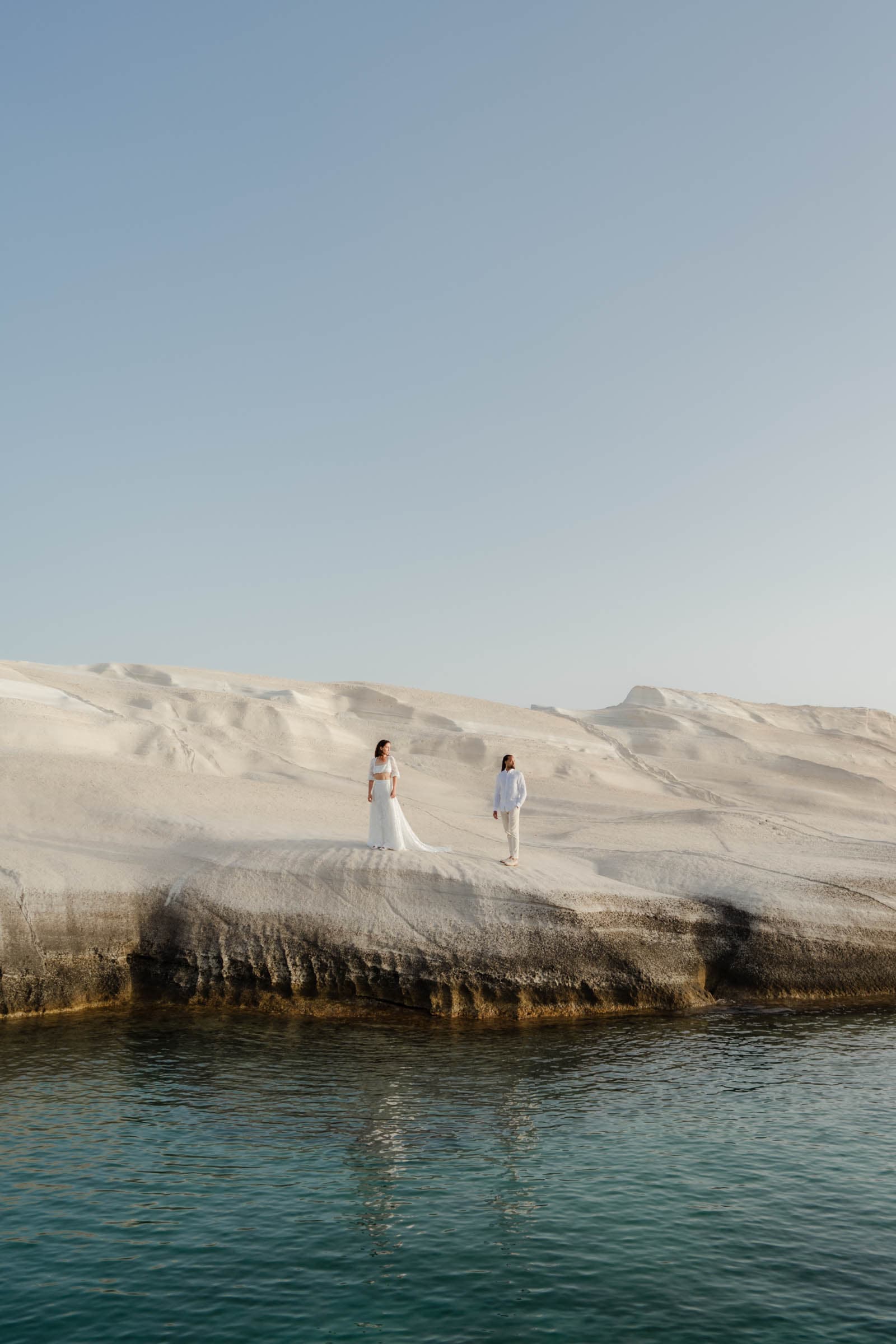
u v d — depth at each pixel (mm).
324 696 41812
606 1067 12344
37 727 27422
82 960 15422
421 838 22047
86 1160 9234
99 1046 13094
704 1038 13836
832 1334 6422
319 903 15812
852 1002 16203
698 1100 11062
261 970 15320
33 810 19828
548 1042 13508
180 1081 11625
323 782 30531
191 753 30141
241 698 36312
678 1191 8617
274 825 20859
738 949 16500
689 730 45531
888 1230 7902
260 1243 7645
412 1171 9023
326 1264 7297
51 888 15789
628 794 35375
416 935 15359
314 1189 8625
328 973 15234
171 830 18875
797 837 23344
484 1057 12766
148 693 35844
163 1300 6809
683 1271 7219
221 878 16359
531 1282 7055
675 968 15984
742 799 37312
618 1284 7039
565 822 26969
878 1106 10898
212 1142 9727
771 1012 15438
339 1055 12766
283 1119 10383
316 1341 6305
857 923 16922
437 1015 14836
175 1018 14625
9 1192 8539
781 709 51844
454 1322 6531
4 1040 13352
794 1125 10273
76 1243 7637
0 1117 10383
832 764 44031
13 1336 6355
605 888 16578
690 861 18656
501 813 17312
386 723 39156
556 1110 10703
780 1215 8156
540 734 41188
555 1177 8914
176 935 15836
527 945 15312
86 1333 6398
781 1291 6961
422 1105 10844
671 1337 6355
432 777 34812
